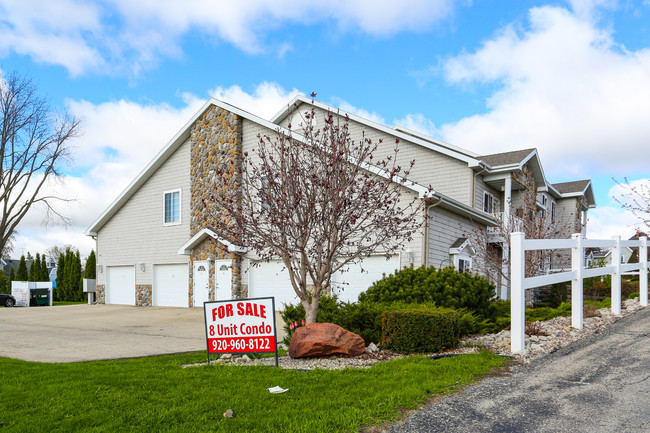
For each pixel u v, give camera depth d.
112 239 24.62
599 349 7.40
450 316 7.92
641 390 5.43
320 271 8.63
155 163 22.61
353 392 5.50
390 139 20.53
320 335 7.61
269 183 8.77
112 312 19.53
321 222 9.01
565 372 6.31
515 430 4.46
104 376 6.44
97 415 4.83
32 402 5.30
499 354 7.45
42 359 8.78
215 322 7.46
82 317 17.64
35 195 31.97
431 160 19.52
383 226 8.66
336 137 9.68
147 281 22.83
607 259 34.25
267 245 9.05
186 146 21.98
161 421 4.65
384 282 10.88
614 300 10.50
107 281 24.67
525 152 20.69
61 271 35.28
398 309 8.45
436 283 10.26
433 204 15.27
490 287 10.73
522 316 7.40
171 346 10.69
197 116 21.17
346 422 4.55
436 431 4.46
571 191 29.95
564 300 20.62
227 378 6.19
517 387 5.73
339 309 9.42
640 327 8.91
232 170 19.48
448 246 16.64
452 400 5.29
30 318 17.53
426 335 7.74
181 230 21.69
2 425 4.62
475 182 18.89
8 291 36.88
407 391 5.42
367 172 14.60
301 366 7.06
